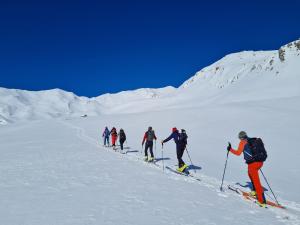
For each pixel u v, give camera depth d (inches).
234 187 442.3
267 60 7726.4
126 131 1510.8
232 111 1649.9
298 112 1397.6
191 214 301.9
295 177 530.6
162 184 431.5
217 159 714.2
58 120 3068.4
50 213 289.3
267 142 885.2
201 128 1277.1
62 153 799.1
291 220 302.8
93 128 1856.5
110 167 569.6
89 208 308.0
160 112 2191.2
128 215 289.9
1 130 2342.5
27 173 502.9
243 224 281.4
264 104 1882.4
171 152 848.9
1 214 284.2
